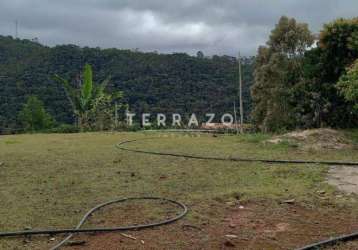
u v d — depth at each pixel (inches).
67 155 405.7
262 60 771.4
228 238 185.5
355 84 443.5
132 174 312.7
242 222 206.1
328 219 210.5
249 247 176.6
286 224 203.5
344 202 237.5
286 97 660.1
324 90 566.9
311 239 184.7
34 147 470.3
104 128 831.1
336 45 550.3
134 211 223.5
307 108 596.4
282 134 530.0
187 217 212.7
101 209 227.0
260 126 784.9
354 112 545.6
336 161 357.4
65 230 190.9
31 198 247.8
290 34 734.5
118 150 442.6
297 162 354.9
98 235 189.2
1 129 943.0
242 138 539.2
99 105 844.0
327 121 579.5
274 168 331.0
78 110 840.3
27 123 975.0
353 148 432.8
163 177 305.3
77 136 618.8
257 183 284.2
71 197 250.8
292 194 253.0
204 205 233.3
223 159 375.2
